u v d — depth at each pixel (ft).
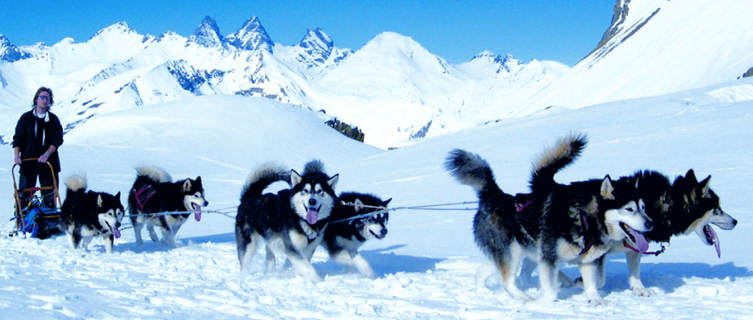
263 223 22.97
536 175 18.74
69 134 151.43
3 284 19.62
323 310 16.94
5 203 54.65
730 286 19.16
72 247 29.07
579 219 17.46
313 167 25.31
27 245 30.45
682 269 22.27
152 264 25.18
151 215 30.73
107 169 93.56
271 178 24.48
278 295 19.04
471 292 19.42
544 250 18.04
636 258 19.01
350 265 23.54
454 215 41.04
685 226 19.24
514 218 18.75
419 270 24.06
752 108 78.43
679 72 403.34
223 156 123.85
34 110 34.30
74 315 15.60
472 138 97.25
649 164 51.83
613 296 18.74
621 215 17.02
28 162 34.01
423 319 16.01
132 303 17.37
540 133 88.33
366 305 17.21
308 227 21.77
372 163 87.81
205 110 160.86
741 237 27.35
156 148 125.70
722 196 37.22
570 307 17.34
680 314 16.21
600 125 86.48
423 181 60.80
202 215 49.06
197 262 25.86
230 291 19.45
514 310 16.99
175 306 17.21
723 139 60.03
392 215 42.93
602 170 51.42
